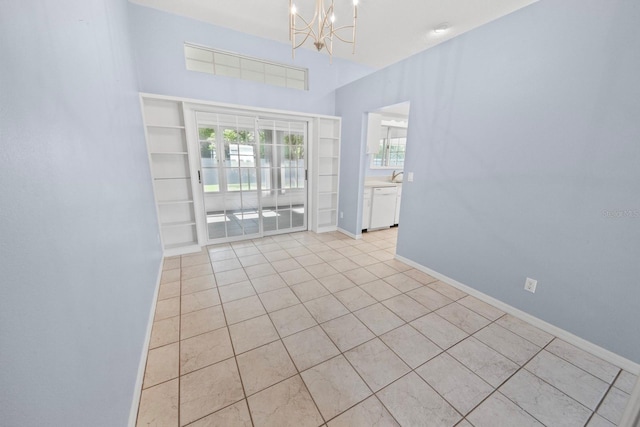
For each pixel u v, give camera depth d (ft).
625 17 4.66
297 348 5.67
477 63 7.09
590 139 5.28
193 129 10.53
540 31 5.80
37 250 1.99
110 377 3.28
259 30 10.78
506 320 6.75
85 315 2.72
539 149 6.07
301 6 8.98
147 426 3.99
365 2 8.55
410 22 9.80
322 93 13.38
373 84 10.93
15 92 1.84
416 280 8.91
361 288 8.32
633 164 4.81
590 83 5.18
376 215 14.60
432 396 4.58
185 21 9.76
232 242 12.46
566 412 4.32
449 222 8.39
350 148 12.96
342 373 5.03
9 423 1.58
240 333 6.11
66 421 2.21
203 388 4.65
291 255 11.02
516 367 5.24
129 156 5.89
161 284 8.38
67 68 2.86
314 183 13.92
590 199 5.39
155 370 5.02
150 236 7.73
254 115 11.83
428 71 8.48
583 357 5.51
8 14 1.83
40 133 2.14
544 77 5.83
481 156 7.27
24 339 1.78
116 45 5.73
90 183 3.20
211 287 8.22
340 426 4.04
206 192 11.60
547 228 6.10
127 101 6.48
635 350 5.06
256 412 4.24
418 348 5.73
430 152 8.71
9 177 1.71
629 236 4.96
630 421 1.73
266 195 13.07
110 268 3.67
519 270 6.72
